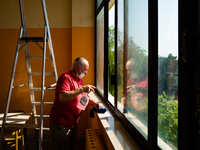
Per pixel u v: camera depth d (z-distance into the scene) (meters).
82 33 3.91
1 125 2.36
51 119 2.24
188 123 0.76
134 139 1.57
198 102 0.72
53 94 4.05
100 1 3.37
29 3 3.93
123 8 1.86
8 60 3.96
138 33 1.42
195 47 0.73
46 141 3.05
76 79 2.23
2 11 3.91
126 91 1.79
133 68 1.56
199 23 0.72
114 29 2.34
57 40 4.02
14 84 3.98
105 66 2.88
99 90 3.52
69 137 2.26
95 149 1.94
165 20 1.00
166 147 1.03
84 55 3.93
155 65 1.14
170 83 0.97
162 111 1.07
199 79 0.73
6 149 3.33
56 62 4.03
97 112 2.44
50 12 3.99
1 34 3.93
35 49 3.98
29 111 4.03
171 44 0.94
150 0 1.15
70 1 4.00
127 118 1.78
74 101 2.18
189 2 0.76
